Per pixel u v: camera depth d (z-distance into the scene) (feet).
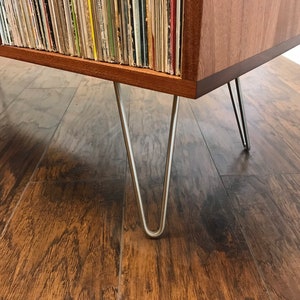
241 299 1.62
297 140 3.20
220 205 2.30
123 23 1.55
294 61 5.83
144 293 1.66
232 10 1.39
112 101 4.29
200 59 1.32
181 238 2.01
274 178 2.60
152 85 1.53
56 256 1.88
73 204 2.33
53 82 5.09
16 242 1.98
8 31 2.14
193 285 1.70
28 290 1.68
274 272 1.77
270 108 3.92
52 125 3.64
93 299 1.63
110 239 2.01
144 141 3.21
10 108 4.13
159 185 2.53
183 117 3.74
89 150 3.10
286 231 2.06
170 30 1.39
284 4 1.82
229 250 1.92
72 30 1.78
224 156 2.92
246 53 1.62
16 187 2.55
